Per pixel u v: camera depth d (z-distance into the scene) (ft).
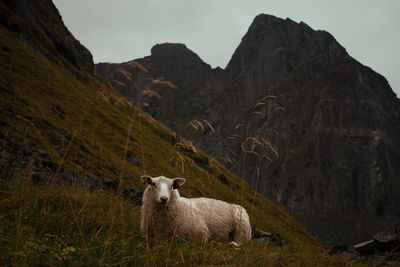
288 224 353.72
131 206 39.27
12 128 150.00
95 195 34.42
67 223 26.58
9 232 21.63
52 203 30.53
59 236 24.12
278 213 374.02
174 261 22.12
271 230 252.83
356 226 33.63
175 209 33.53
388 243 51.70
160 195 31.37
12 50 317.22
